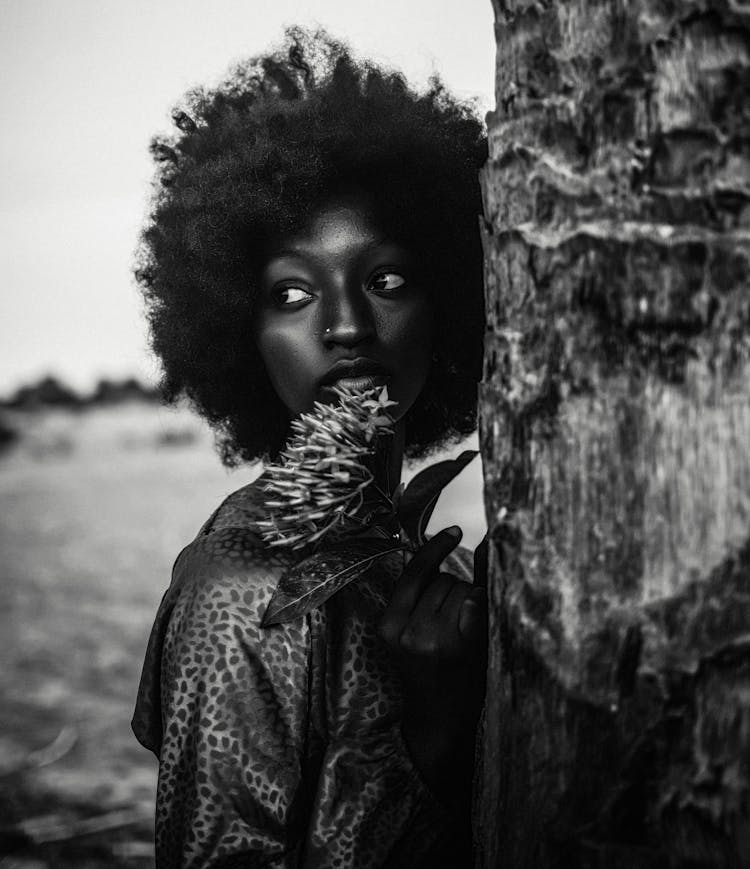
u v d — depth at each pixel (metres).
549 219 1.19
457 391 2.14
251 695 1.51
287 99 1.98
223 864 1.49
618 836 1.14
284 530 1.56
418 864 1.58
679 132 1.10
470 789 1.59
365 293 1.70
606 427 1.15
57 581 10.82
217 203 1.80
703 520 1.11
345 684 1.57
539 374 1.20
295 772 1.52
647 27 1.12
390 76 2.07
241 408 2.10
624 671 1.14
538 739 1.21
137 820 4.89
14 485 18.73
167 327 2.05
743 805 1.10
